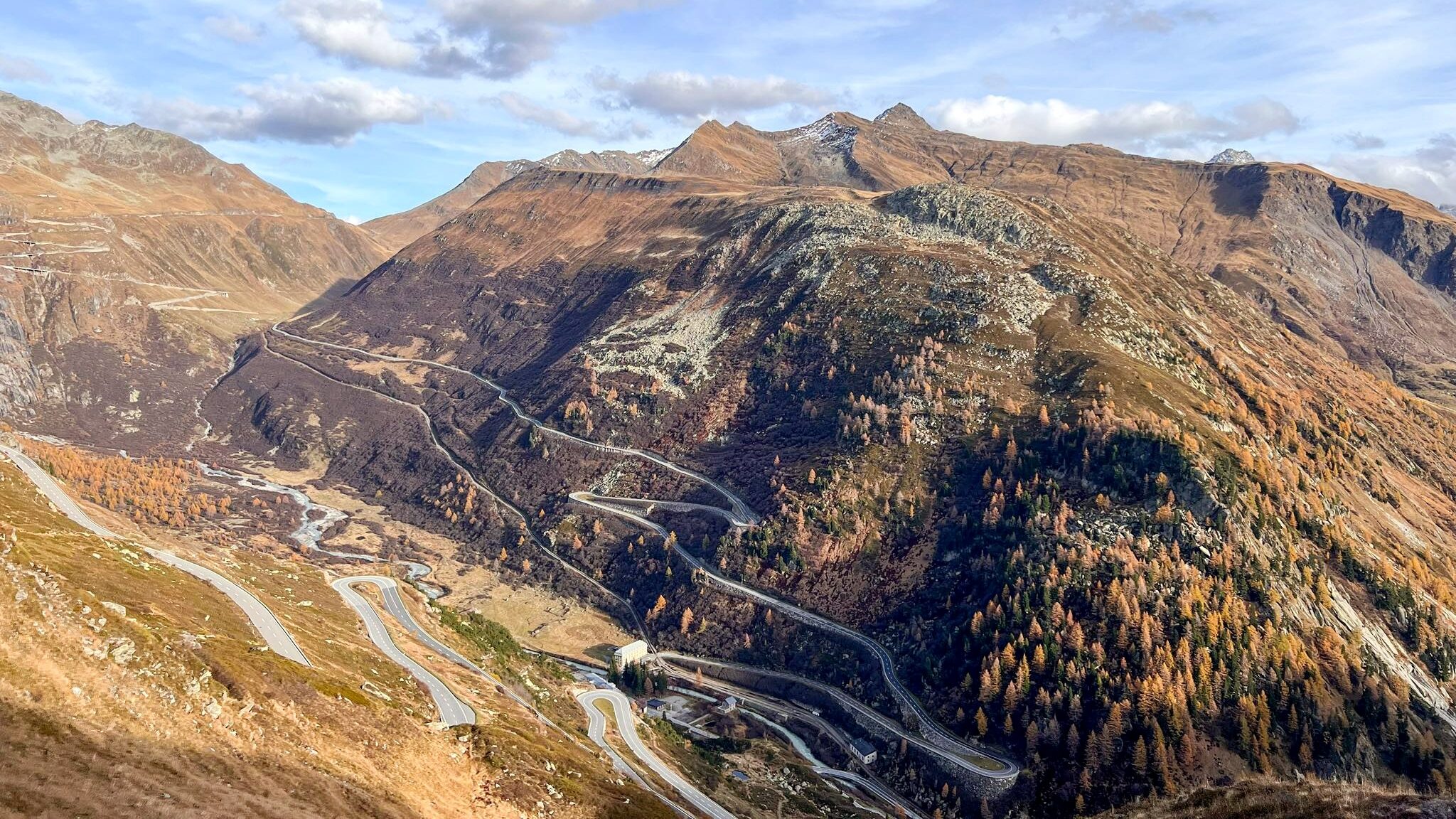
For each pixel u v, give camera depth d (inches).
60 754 3351.4
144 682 4060.0
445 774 5167.3
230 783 3811.5
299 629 6653.5
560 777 5792.3
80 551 6363.2
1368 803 4717.0
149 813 3344.0
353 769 4569.4
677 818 6097.4
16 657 3683.6
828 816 7549.2
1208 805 5265.8
